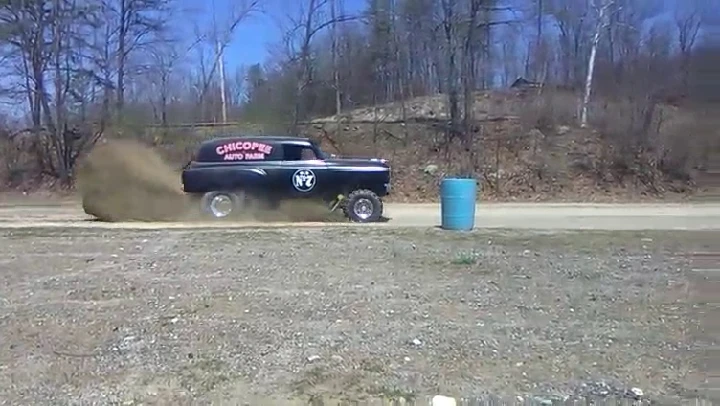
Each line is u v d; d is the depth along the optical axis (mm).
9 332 6590
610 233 13422
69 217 19141
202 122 32781
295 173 16422
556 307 7395
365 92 33000
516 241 12461
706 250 6961
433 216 18500
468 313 7172
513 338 6227
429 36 31609
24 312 7375
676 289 8141
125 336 6441
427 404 4754
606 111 28531
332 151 29141
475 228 14562
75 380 5309
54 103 30031
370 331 6516
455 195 14188
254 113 32844
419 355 5781
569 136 28234
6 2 29797
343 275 9336
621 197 24594
